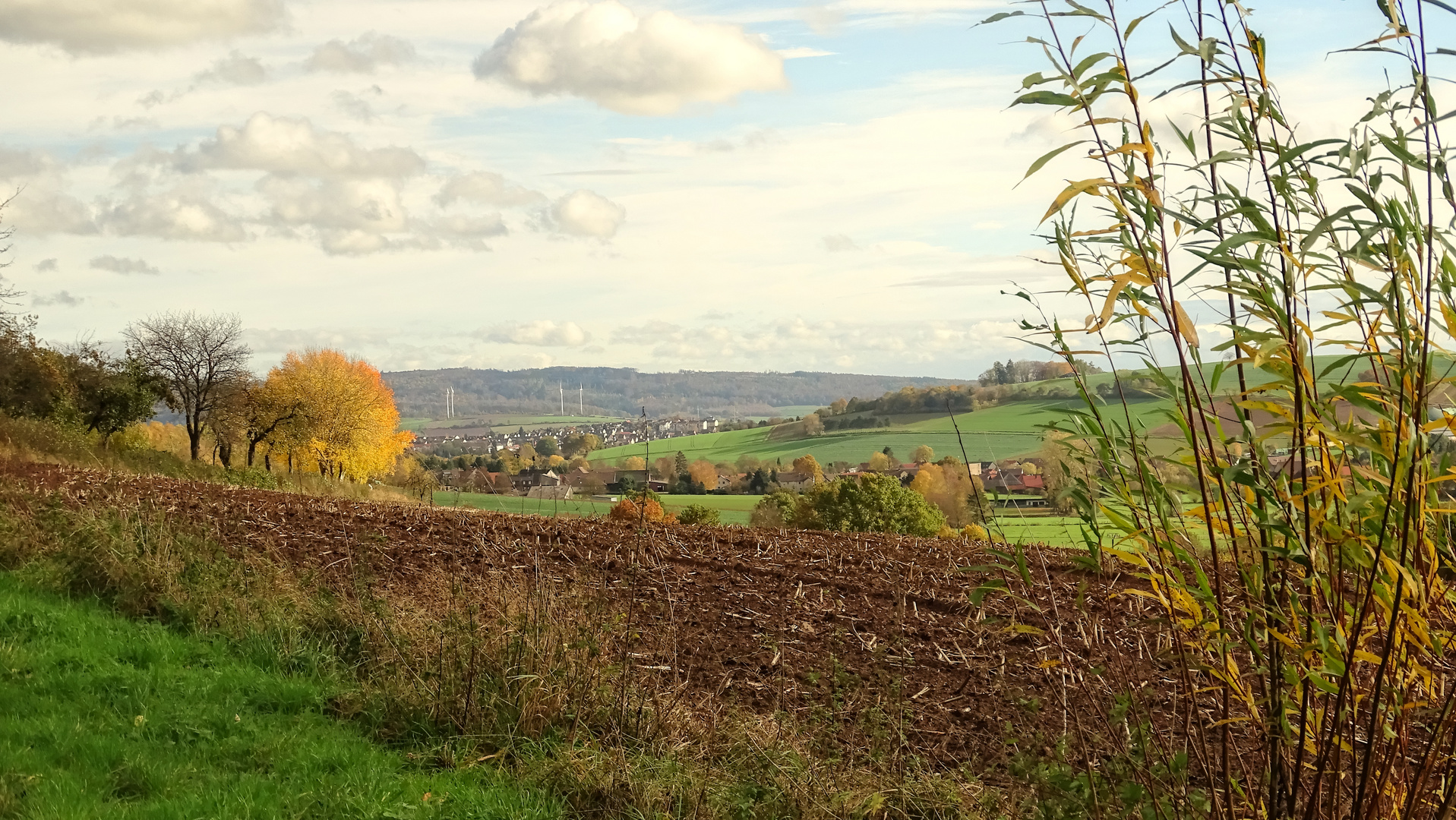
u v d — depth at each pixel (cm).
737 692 615
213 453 5656
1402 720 251
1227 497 258
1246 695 272
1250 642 262
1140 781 327
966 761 507
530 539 1040
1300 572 277
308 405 5703
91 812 459
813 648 694
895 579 875
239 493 1396
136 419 4362
